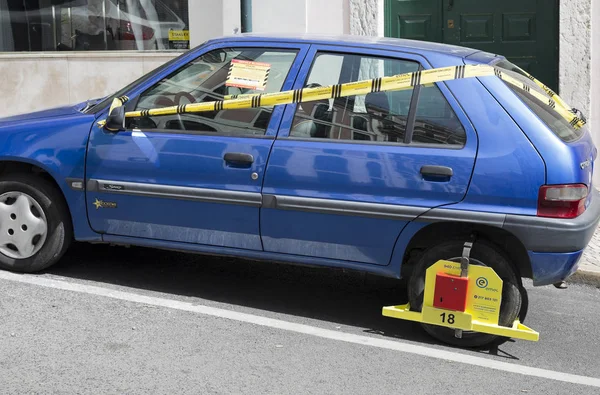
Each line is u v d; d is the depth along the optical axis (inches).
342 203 198.5
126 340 189.3
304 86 206.4
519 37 380.5
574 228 186.7
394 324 212.2
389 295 235.6
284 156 202.4
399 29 395.9
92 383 166.6
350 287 241.0
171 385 167.6
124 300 215.3
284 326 205.3
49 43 442.0
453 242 195.6
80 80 431.8
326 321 211.5
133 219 217.0
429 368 185.3
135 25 431.5
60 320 198.5
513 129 190.5
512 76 202.1
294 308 219.8
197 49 217.9
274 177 203.0
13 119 230.7
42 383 165.3
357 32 387.2
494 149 190.2
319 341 197.2
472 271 193.3
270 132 205.0
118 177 215.6
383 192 196.5
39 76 430.6
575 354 200.5
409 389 173.2
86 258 249.8
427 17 391.9
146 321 202.1
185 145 209.5
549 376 185.8
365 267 202.1
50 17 441.4
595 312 231.9
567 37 359.6
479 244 194.7
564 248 188.2
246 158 204.4
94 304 210.8
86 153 217.3
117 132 215.8
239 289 232.2
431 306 196.9
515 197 188.4
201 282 235.9
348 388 171.6
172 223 214.1
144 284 230.1
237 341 193.5
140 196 214.4
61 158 218.7
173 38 427.8
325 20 391.2
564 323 222.1
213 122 210.4
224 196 206.4
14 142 221.3
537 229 187.3
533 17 377.1
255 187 204.7
